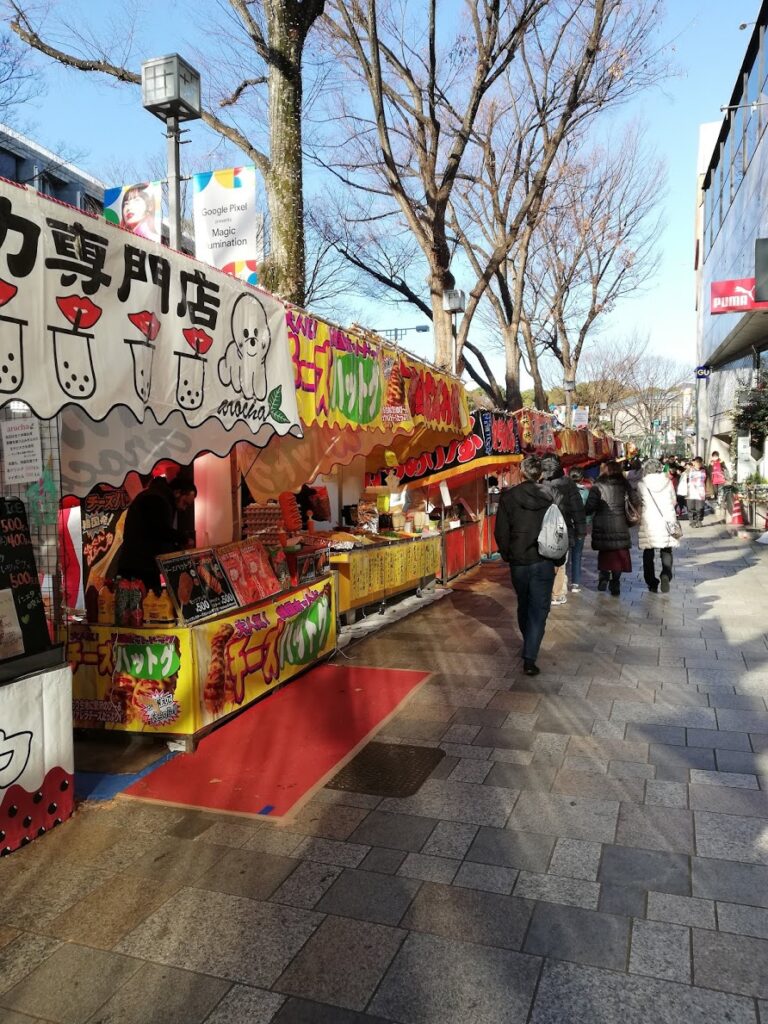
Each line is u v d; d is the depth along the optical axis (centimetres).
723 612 834
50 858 332
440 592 992
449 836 343
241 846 339
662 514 958
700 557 1348
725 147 2878
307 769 422
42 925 284
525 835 343
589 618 815
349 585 757
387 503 1005
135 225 511
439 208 1296
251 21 790
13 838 338
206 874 316
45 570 406
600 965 254
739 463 2430
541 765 421
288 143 769
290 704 533
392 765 425
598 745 450
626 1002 236
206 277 391
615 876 307
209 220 538
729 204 2762
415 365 748
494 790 390
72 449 409
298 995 244
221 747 457
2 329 273
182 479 557
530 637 596
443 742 459
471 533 1224
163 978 254
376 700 539
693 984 243
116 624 464
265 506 702
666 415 8069
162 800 387
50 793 357
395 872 314
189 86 509
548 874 310
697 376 3981
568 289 2464
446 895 296
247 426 428
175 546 493
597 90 1327
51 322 294
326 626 640
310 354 519
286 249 771
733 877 305
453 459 1016
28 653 350
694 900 289
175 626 452
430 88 1264
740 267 2416
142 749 458
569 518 920
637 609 861
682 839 336
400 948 265
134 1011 239
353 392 589
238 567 532
